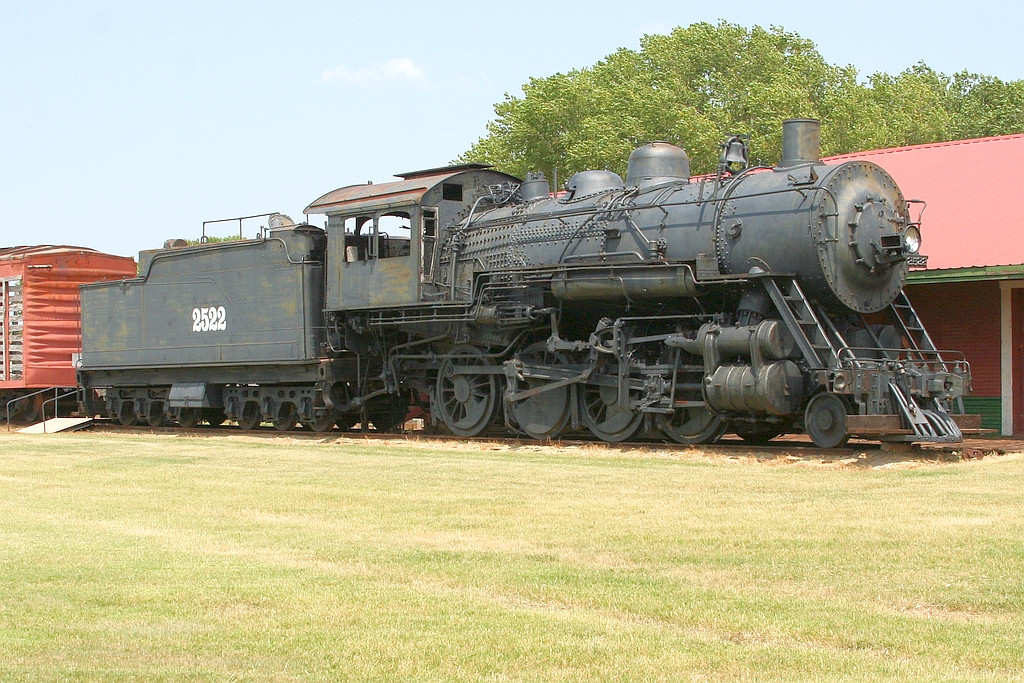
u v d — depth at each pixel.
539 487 12.56
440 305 19.09
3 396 29.03
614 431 17.61
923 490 11.58
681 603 7.08
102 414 27.19
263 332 22.05
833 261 15.31
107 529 10.23
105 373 26.16
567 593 7.39
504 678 5.73
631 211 17.22
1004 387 19.67
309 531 9.98
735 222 15.93
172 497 12.41
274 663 6.02
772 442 18.06
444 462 15.59
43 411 27.12
